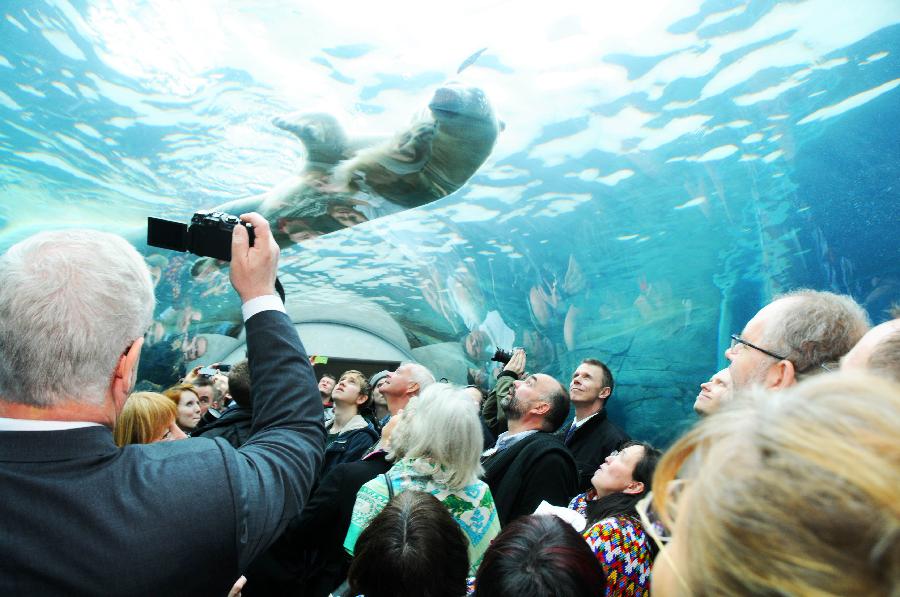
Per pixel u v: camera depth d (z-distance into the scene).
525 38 12.34
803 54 10.98
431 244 17.11
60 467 0.89
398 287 18.67
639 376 16.98
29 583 0.82
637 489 2.34
